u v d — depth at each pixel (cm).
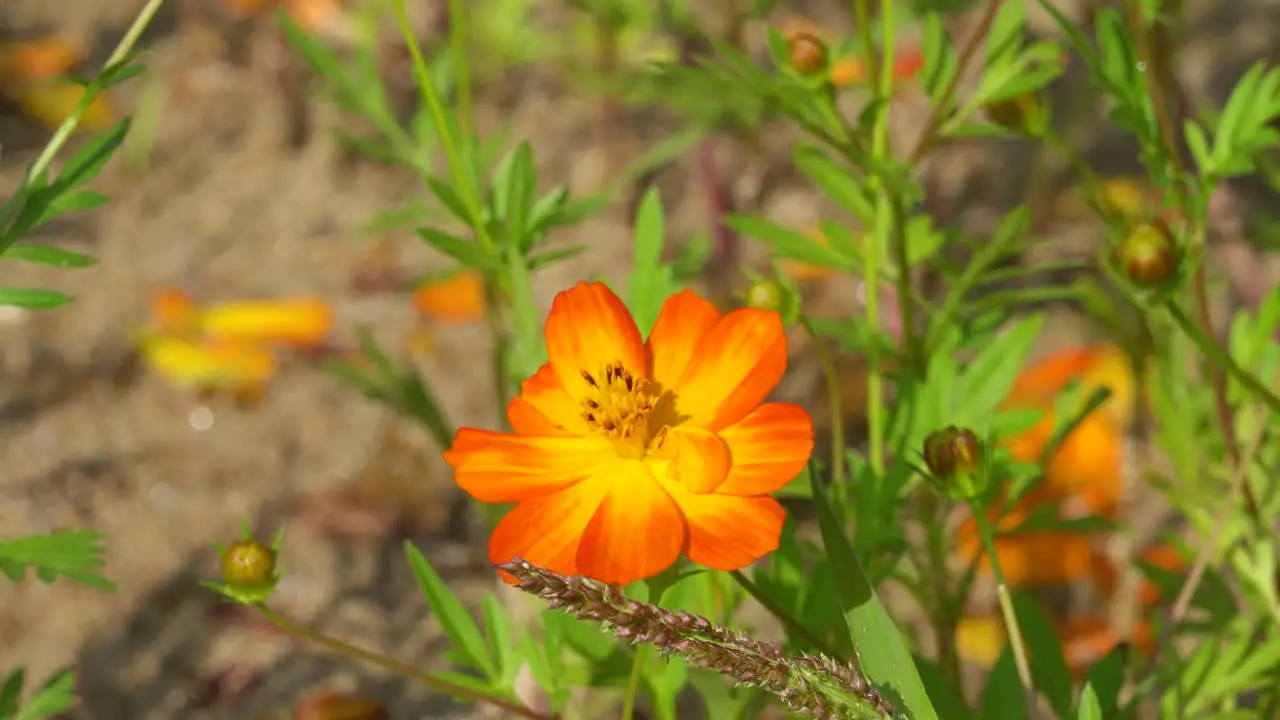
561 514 44
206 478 82
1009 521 66
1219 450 58
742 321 45
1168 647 55
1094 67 51
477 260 54
